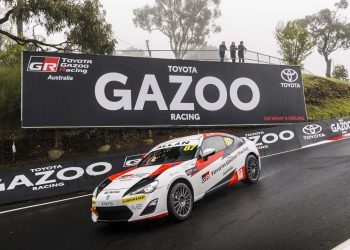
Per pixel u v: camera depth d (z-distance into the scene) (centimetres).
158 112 1563
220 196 788
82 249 570
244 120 1727
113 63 1524
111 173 1143
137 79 1552
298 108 1873
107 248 557
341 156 1131
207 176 720
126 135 1589
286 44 2753
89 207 862
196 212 686
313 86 2497
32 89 1388
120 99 1507
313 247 451
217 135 817
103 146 1512
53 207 913
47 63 1423
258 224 567
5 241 670
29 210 910
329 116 2266
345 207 595
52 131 1470
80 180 1095
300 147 1508
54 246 604
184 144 760
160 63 1611
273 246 472
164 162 714
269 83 1827
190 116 1619
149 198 600
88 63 1483
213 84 1694
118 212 609
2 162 1355
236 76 1755
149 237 578
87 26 1716
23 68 1391
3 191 998
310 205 632
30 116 1370
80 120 1434
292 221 560
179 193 648
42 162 1374
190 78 1655
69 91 1436
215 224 596
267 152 1427
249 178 854
